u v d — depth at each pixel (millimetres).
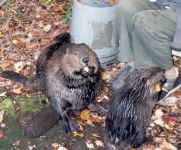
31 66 2408
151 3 2080
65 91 1903
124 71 2166
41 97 2145
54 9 3072
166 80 2020
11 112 2049
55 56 1959
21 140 1887
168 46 2010
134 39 2061
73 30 2270
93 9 2133
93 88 1964
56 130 1952
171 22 1979
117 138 1781
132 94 1753
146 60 2088
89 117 2025
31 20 2902
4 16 2926
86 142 1880
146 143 1862
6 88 2215
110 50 2297
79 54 1805
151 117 2033
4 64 2410
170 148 1851
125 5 2055
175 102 2148
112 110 1793
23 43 2619
